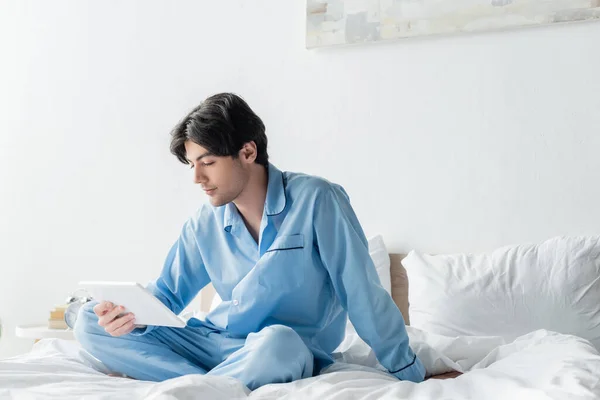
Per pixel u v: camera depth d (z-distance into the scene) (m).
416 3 2.44
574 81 2.27
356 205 2.51
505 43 2.35
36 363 1.46
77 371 1.48
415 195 2.43
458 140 2.39
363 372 1.35
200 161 1.48
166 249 2.78
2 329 2.96
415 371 1.46
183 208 2.77
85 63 2.95
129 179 2.85
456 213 2.37
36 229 2.97
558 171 2.27
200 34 2.79
